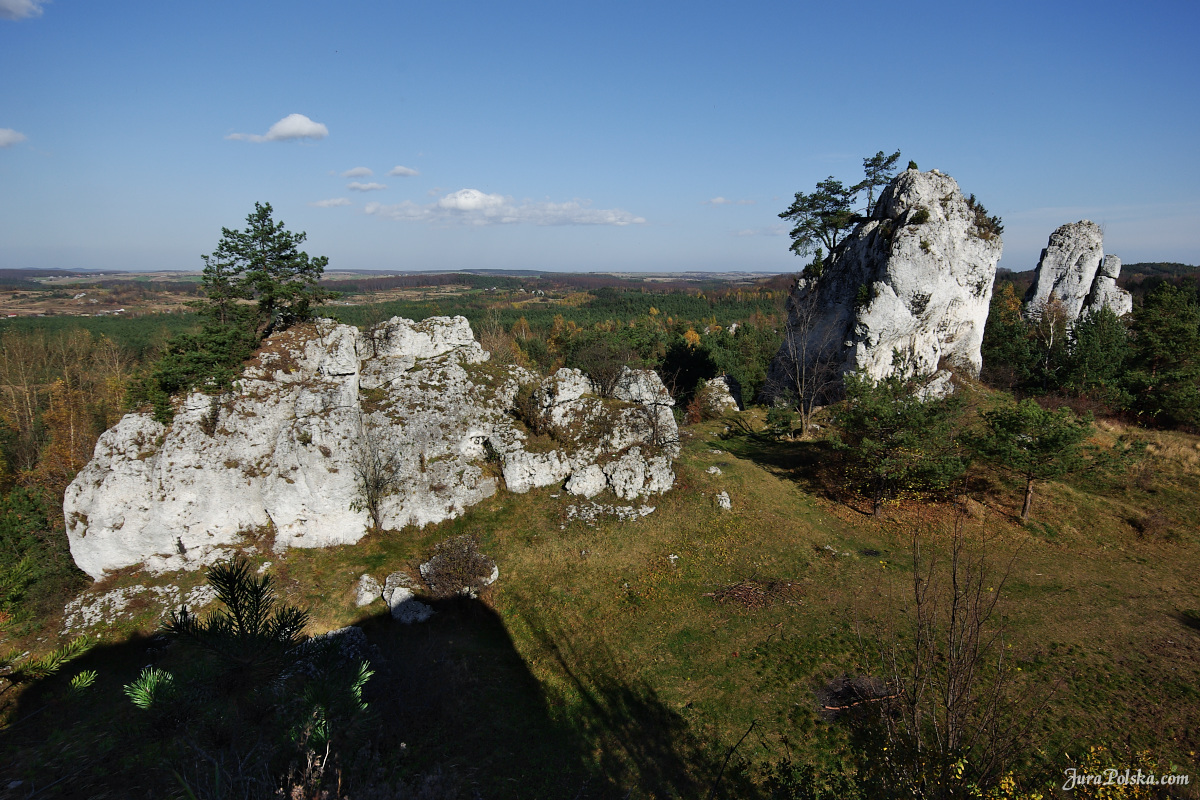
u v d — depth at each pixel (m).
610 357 51.00
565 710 18.81
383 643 21.86
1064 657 19.83
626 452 31.06
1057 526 29.30
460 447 30.20
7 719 17.84
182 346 27.59
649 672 20.25
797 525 29.55
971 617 9.25
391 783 15.02
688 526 28.69
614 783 15.84
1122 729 16.44
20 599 14.48
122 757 15.93
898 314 43.62
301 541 26.55
